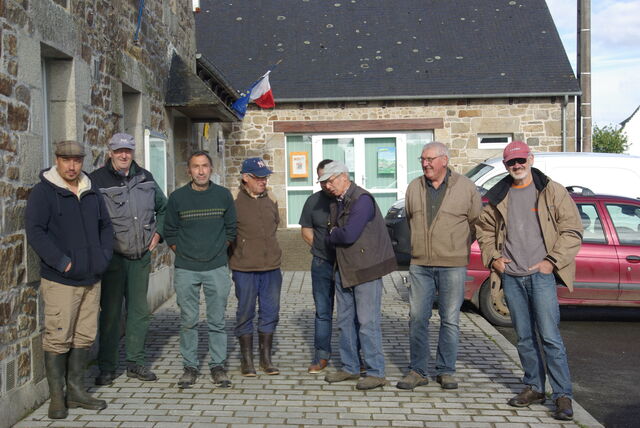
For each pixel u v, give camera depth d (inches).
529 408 177.0
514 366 215.3
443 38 611.2
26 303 170.1
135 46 275.1
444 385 192.2
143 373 199.9
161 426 162.4
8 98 163.2
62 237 163.2
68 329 165.3
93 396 184.4
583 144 518.9
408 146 572.7
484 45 599.8
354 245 190.2
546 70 568.4
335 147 578.9
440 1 656.4
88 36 219.3
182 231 197.3
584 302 282.5
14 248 164.1
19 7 169.3
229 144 571.8
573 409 175.5
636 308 322.0
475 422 166.4
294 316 291.7
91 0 223.0
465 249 191.0
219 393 188.1
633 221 287.7
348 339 198.5
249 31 631.2
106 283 195.2
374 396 185.8
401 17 639.8
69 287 164.2
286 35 623.5
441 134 561.3
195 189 198.2
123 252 194.9
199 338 251.6
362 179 576.7
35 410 172.4
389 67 581.0
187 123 381.1
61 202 163.6
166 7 329.4
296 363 219.6
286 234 549.6
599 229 286.4
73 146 162.4
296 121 569.6
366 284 191.6
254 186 203.8
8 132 162.9
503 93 547.5
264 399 183.0
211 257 195.9
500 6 644.1
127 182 197.2
